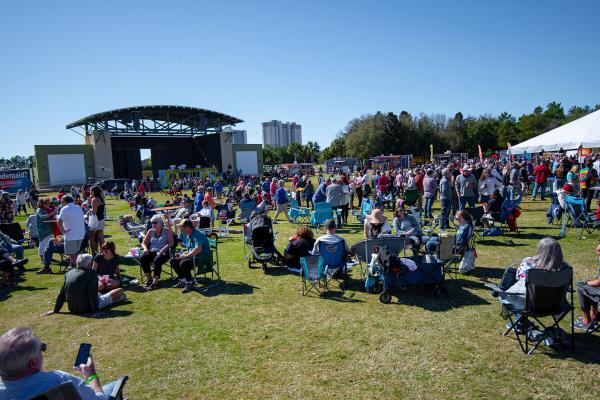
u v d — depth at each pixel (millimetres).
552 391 3531
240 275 7633
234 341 4812
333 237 6570
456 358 4168
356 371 4016
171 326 5340
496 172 14648
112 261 7137
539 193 18000
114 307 6156
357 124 78625
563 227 9477
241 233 12625
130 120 44219
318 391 3697
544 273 4023
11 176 33438
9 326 5543
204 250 6996
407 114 75688
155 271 7078
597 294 4328
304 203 18922
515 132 81188
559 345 4242
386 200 16234
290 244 7434
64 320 5695
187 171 41125
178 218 12266
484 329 4812
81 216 8047
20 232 10109
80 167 42531
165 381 3979
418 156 70688
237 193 21109
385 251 5898
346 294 6305
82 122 43781
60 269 8711
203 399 3652
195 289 6875
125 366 4309
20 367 2143
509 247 8633
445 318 5184
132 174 51312
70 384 2182
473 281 6609
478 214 9273
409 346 4480
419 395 3566
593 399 3398
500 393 3537
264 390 3754
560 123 79750
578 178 13625
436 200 18422
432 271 5832
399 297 6047
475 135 76875
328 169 59812
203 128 46938
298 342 4707
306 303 5988
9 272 7699
